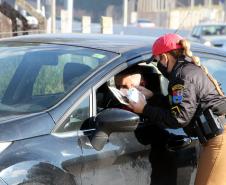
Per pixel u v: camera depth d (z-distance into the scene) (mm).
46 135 7766
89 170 8078
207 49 10297
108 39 9922
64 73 8742
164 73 9117
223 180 8859
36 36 10578
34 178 7430
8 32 20422
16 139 7500
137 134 8703
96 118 8102
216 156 8820
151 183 8883
